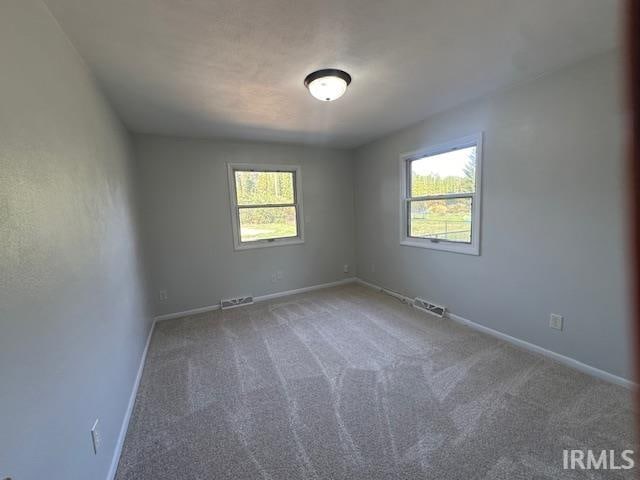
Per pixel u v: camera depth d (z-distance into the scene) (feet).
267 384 6.86
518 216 7.78
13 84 2.93
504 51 5.87
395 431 5.28
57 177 3.76
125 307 6.66
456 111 9.08
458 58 6.09
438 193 10.43
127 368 6.30
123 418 5.58
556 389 6.20
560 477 4.27
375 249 13.98
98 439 4.29
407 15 4.68
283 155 13.29
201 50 5.45
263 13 4.49
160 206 10.99
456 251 9.73
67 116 4.34
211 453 4.96
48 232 3.37
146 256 10.36
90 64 5.60
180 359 8.13
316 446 5.02
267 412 5.91
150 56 5.55
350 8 4.46
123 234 7.27
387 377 6.93
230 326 10.35
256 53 5.62
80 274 4.22
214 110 8.51
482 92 7.97
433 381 6.68
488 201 8.50
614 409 5.57
